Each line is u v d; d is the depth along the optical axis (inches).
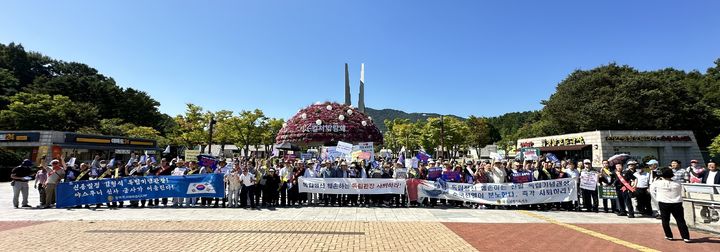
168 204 559.2
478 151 3176.7
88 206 522.3
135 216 445.7
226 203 566.3
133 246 300.5
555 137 1766.7
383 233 353.7
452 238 335.0
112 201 520.7
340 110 1051.9
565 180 525.7
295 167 576.1
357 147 861.2
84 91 2728.8
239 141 2463.1
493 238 336.5
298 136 984.9
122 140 1712.6
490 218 442.9
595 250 295.4
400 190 540.1
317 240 322.7
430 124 2829.7
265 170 555.2
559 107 2169.0
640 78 1892.2
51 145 1355.8
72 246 299.6
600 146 1497.3
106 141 1610.5
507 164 607.5
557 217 457.7
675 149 1494.8
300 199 556.4
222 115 2268.7
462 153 3673.7
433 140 2763.3
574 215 476.7
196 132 2181.3
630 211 460.4
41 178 540.7
